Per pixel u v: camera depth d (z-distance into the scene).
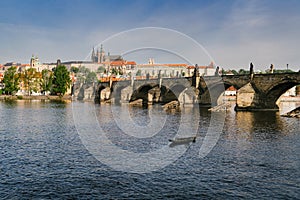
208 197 23.66
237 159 33.69
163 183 26.33
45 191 24.50
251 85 95.88
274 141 43.59
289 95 183.75
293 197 23.72
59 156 34.41
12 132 50.62
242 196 23.86
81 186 25.56
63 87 177.88
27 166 30.62
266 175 28.41
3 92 187.88
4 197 23.36
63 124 60.53
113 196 23.72
